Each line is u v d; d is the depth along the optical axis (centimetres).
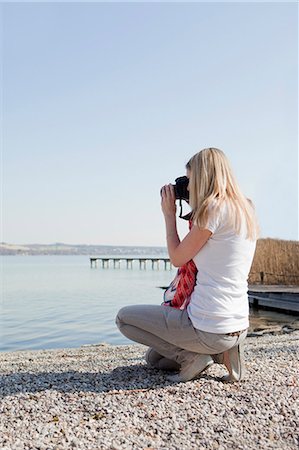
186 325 333
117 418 291
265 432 277
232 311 328
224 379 358
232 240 323
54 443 260
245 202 333
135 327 358
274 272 2334
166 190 349
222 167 328
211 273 328
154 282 3497
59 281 3659
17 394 330
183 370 353
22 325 1359
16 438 265
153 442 262
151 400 317
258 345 655
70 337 1149
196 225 322
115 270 6000
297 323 1195
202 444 262
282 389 341
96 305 1920
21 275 4703
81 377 372
